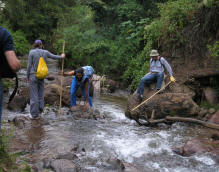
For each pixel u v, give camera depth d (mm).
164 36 9031
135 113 6238
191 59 8094
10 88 8203
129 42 11703
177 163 3848
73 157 3680
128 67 10844
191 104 6020
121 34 13164
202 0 8625
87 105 6250
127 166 3557
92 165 3551
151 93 6598
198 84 7246
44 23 21016
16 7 20391
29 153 3738
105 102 8109
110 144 4402
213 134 4754
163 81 6559
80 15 15336
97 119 5969
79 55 13312
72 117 5844
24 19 20500
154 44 9688
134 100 6543
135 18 12750
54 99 6840
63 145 4121
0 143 3498
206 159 3926
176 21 8875
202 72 7164
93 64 12867
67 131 4883
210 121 5562
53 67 13789
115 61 11859
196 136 4945
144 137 4898
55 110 6246
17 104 6047
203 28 8133
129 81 10914
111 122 5867
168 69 6324
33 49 5383
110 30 15125
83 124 5445
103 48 12859
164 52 8930
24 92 7020
